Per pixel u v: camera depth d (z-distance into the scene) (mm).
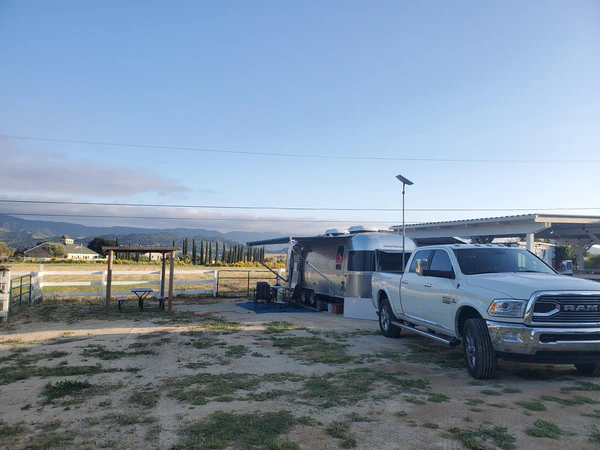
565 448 3965
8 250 101188
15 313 13242
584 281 6363
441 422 4590
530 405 5051
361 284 13922
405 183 13242
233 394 5621
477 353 6281
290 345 8961
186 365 7230
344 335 10289
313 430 4398
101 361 7516
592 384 6043
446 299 7340
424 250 8766
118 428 4488
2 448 4008
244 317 13492
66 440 4195
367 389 5793
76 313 13758
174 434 4320
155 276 31375
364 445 4043
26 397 5523
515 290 6105
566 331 5758
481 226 22438
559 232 25438
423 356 7930
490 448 3947
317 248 17047
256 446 4035
